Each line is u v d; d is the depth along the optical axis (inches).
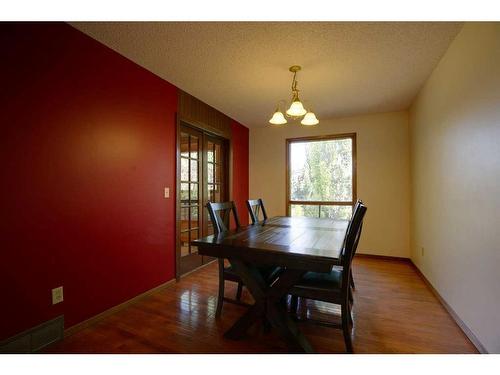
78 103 74.3
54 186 68.2
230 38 78.0
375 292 101.2
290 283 65.8
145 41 79.9
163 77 105.9
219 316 82.0
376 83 110.9
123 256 88.9
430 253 104.8
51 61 67.5
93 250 78.6
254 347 65.9
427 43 80.2
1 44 57.9
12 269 59.9
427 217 109.0
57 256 69.0
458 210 76.6
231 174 165.2
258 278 70.4
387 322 78.0
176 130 114.7
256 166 188.2
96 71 79.7
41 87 65.3
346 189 163.6
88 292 77.0
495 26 56.4
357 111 149.9
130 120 92.0
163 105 107.7
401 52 85.5
